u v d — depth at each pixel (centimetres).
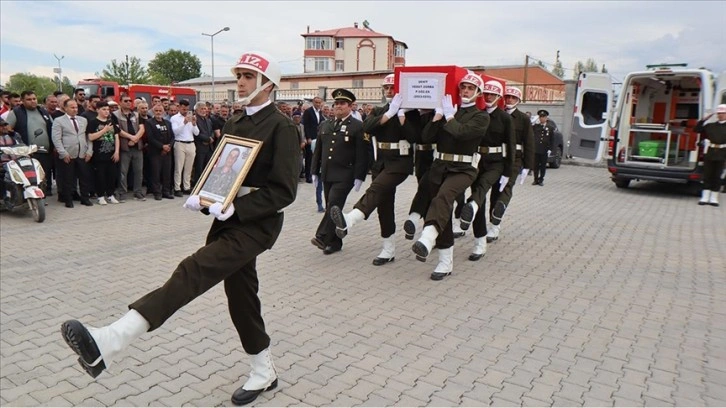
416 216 648
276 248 738
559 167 1953
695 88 1381
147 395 360
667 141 1288
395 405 346
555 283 597
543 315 503
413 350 428
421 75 574
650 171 1284
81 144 988
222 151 328
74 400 355
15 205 891
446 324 480
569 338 452
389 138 614
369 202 602
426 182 634
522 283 597
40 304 528
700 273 637
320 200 1001
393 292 564
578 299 546
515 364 404
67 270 631
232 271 310
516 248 749
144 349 429
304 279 605
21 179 876
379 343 440
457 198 598
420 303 532
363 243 771
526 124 760
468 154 582
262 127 323
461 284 592
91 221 889
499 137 673
